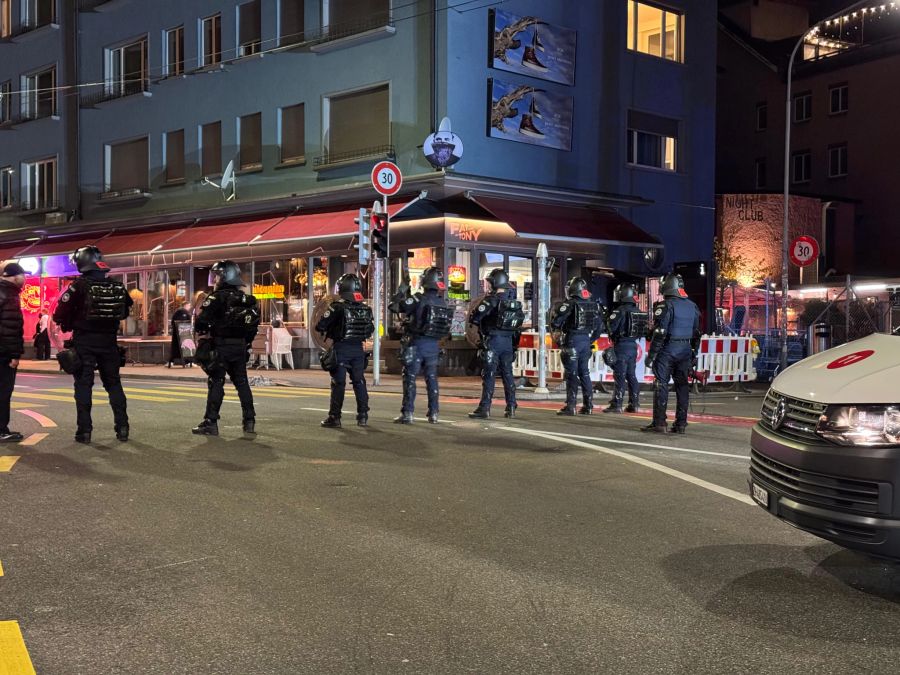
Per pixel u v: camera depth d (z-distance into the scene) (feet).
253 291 77.25
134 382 58.59
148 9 88.22
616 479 23.41
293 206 74.64
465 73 65.46
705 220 83.51
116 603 13.37
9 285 28.25
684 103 81.76
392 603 13.52
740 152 132.87
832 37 127.85
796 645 12.06
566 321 39.78
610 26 75.61
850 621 13.03
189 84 84.33
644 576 15.07
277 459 25.70
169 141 87.25
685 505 20.43
